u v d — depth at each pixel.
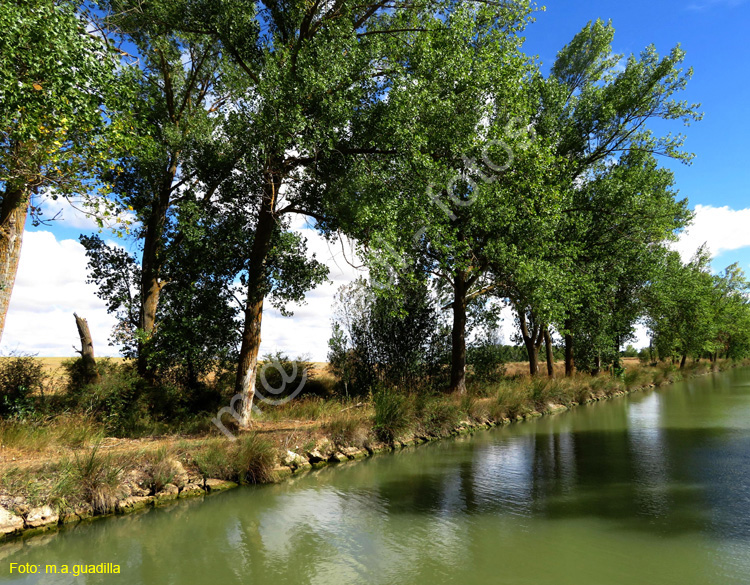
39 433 9.38
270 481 9.30
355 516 7.31
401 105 11.66
